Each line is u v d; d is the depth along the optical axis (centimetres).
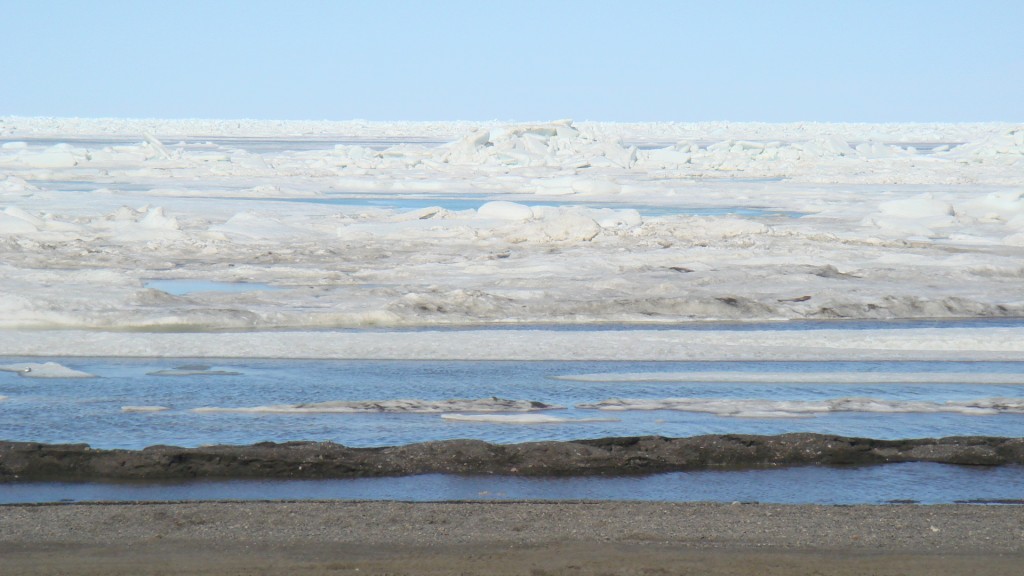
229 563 1116
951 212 6178
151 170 11394
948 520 1306
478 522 1288
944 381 2277
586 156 13575
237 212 6400
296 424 1903
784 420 1953
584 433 1858
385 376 2314
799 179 10962
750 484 1569
